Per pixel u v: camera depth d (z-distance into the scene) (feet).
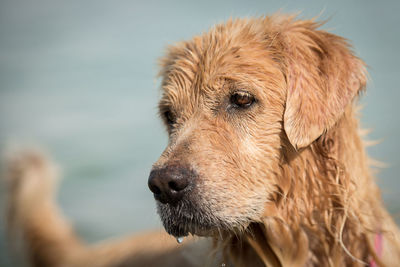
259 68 13.61
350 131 13.55
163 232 18.85
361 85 13.44
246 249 14.28
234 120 13.50
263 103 13.38
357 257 13.01
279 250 13.66
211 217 12.78
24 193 23.39
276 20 14.99
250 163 13.24
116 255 20.12
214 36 14.74
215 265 14.57
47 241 22.29
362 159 13.75
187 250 16.80
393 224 14.07
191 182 12.66
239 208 13.05
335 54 13.43
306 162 13.29
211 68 13.87
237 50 13.87
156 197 12.98
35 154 24.57
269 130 13.41
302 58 13.48
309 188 13.37
